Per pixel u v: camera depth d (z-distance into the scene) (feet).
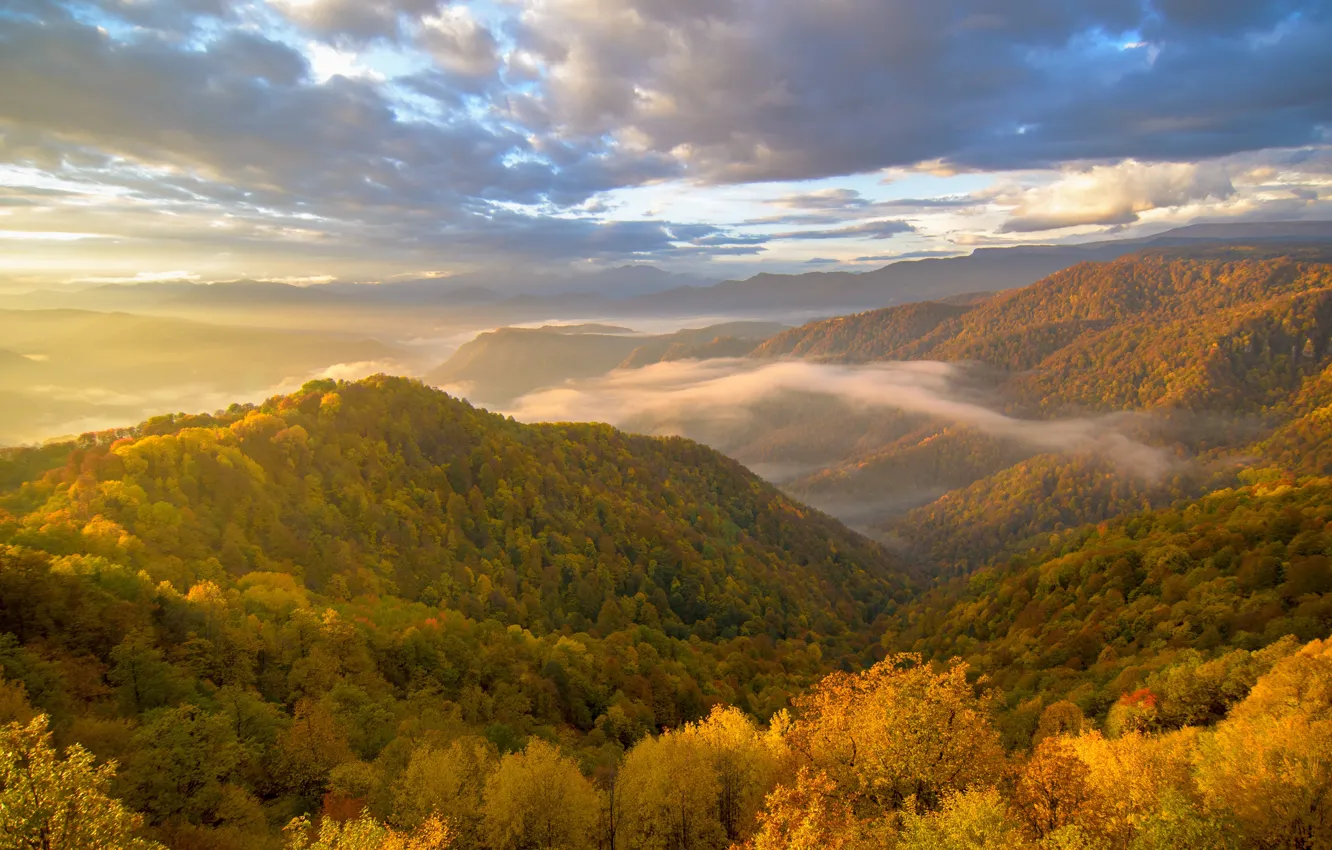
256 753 160.35
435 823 125.29
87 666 180.55
